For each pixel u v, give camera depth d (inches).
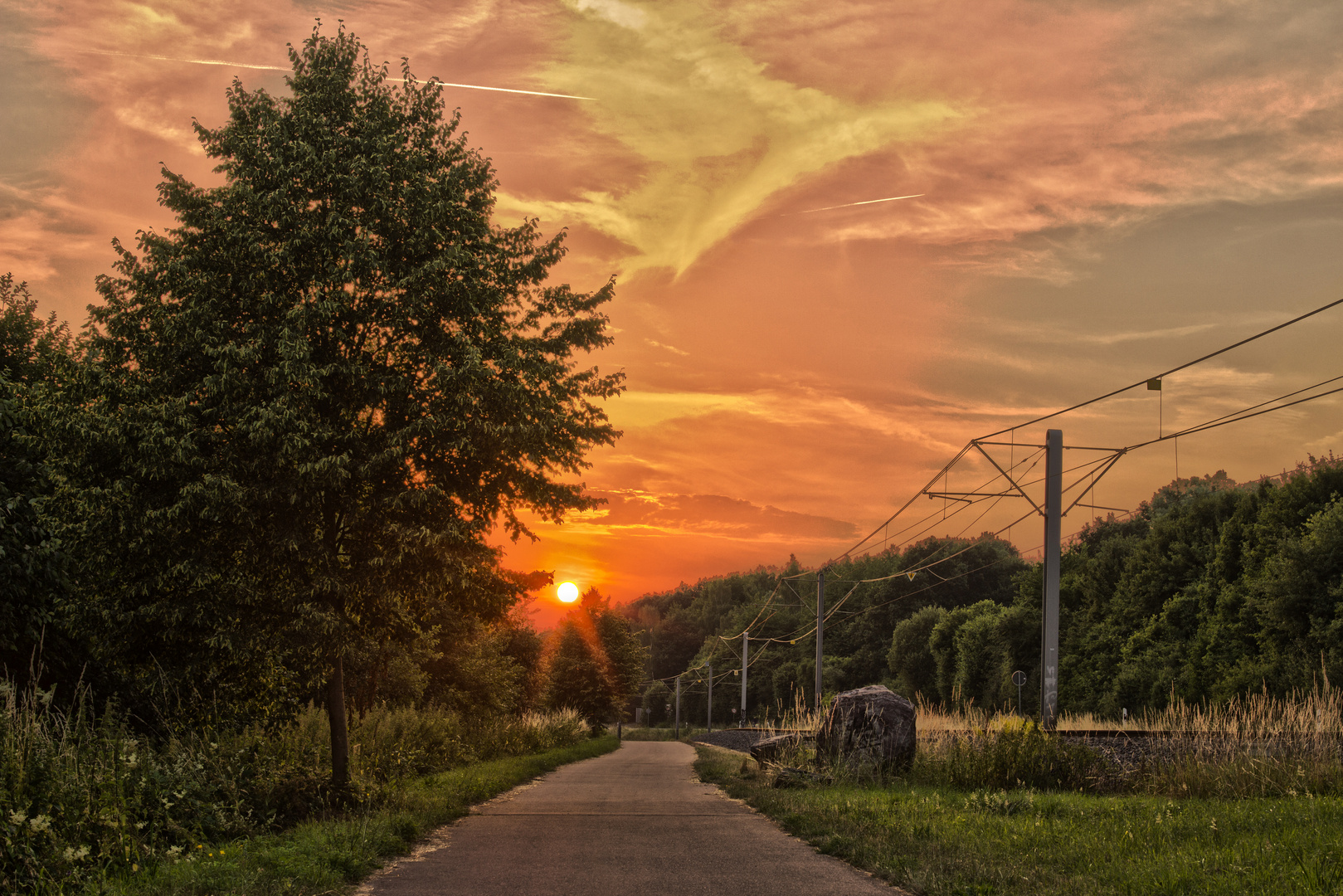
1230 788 485.4
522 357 492.4
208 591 454.6
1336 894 251.0
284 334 437.1
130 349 468.8
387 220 484.4
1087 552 2876.5
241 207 475.8
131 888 269.6
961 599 3814.0
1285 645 1739.7
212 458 437.7
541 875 316.2
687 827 443.2
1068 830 377.4
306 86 509.7
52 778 311.9
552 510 525.0
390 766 650.8
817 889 293.9
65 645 516.7
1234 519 2073.1
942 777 595.2
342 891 288.0
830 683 3850.9
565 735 1561.3
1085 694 2409.0
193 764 400.8
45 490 511.8
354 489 473.7
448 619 1145.4
